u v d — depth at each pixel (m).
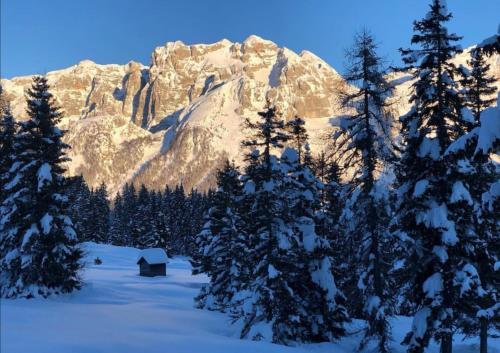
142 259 72.31
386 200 21.70
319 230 26.73
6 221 31.28
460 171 17.80
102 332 19.81
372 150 21.81
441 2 19.12
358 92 21.89
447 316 18.75
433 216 18.42
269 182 23.94
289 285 25.44
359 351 24.36
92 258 87.94
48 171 31.31
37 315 22.69
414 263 20.02
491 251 20.59
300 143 27.06
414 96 19.66
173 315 30.59
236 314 29.95
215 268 37.44
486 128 11.06
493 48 11.83
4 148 35.47
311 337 26.06
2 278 32.00
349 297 25.41
